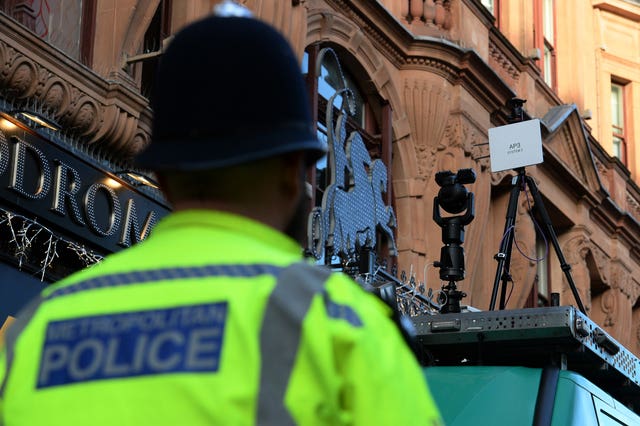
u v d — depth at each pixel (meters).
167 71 1.66
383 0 14.12
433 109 14.04
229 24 1.66
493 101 15.41
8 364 1.61
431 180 14.04
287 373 1.51
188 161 1.62
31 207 7.45
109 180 8.21
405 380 1.55
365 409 1.50
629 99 23.77
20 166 7.35
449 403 5.19
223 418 1.48
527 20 18.64
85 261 7.87
